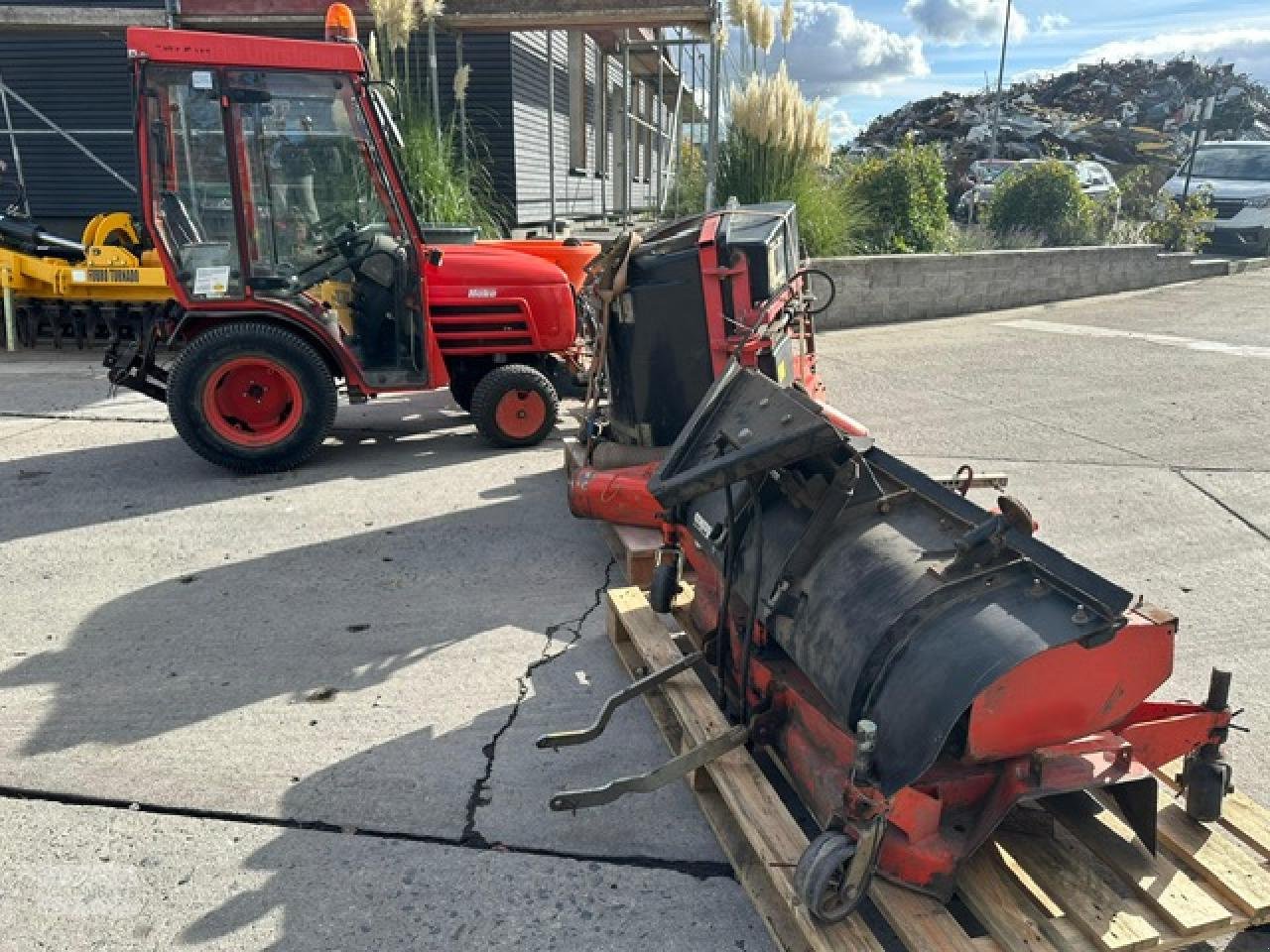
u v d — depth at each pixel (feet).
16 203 37.19
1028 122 74.69
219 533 15.33
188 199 17.24
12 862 8.02
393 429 21.74
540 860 8.11
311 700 10.49
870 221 36.96
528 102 40.14
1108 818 7.41
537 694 10.65
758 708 8.44
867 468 7.94
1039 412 22.31
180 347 20.01
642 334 13.67
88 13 33.30
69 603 12.81
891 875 6.85
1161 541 14.70
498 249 21.62
